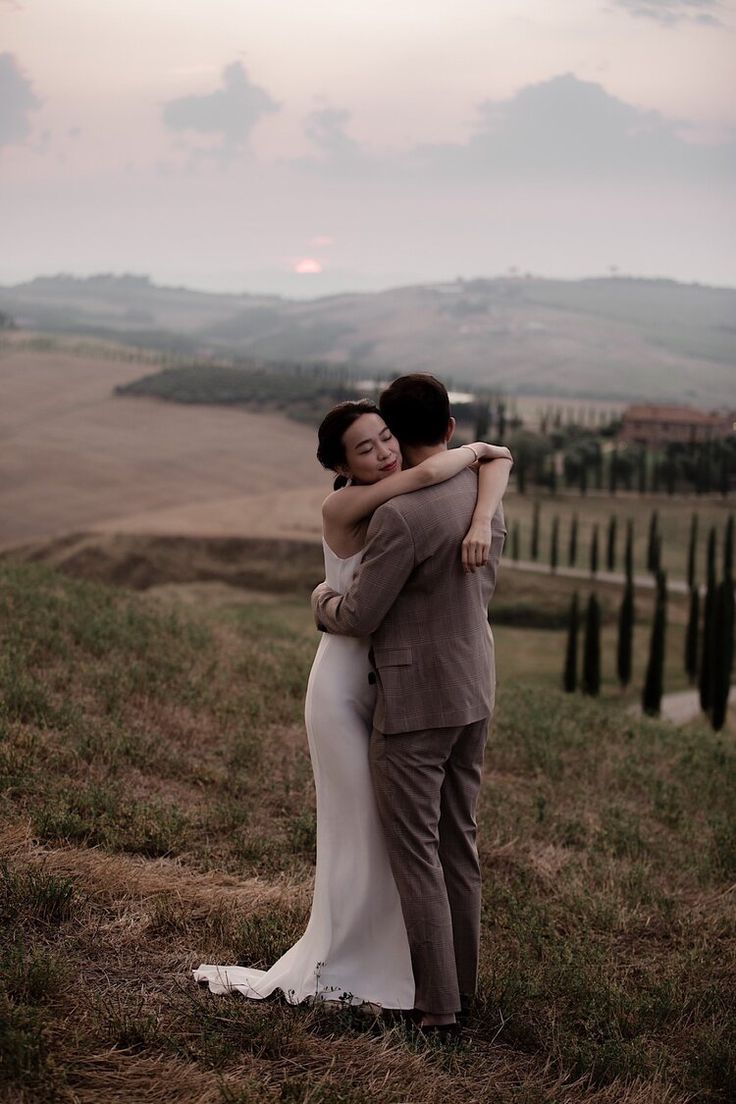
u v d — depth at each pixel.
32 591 10.41
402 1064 3.16
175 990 3.48
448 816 3.64
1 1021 2.88
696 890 5.76
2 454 196.88
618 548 120.62
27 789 5.20
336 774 3.54
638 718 12.30
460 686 3.43
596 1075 3.45
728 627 50.78
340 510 3.44
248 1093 2.79
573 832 6.52
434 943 3.45
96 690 7.50
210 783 6.20
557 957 4.27
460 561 3.41
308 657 10.57
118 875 4.27
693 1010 4.06
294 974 3.59
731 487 147.00
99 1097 2.73
